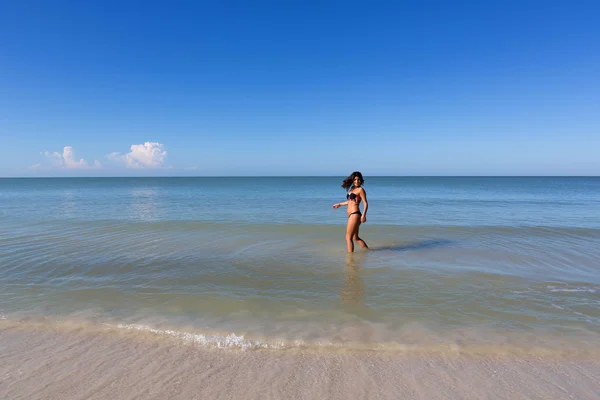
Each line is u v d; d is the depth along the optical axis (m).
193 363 3.33
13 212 16.95
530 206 20.44
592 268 6.68
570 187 57.47
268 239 9.53
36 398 2.82
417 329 4.04
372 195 33.47
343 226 11.69
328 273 6.32
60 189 51.19
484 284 5.69
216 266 6.81
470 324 4.18
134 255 7.71
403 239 9.54
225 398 2.82
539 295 5.19
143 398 2.82
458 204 22.02
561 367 3.26
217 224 12.23
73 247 8.52
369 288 5.50
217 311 4.57
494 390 2.93
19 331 3.99
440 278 6.01
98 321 4.24
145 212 17.03
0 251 8.07
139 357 3.44
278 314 4.47
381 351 3.55
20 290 5.38
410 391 2.91
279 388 2.95
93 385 2.99
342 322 4.23
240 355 3.47
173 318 4.34
